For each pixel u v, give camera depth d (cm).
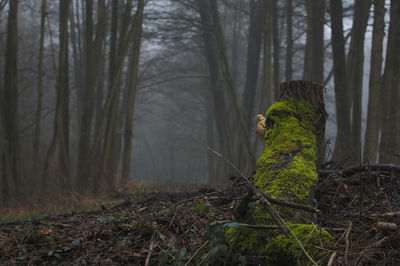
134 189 1011
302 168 296
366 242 253
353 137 1056
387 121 904
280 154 311
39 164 1620
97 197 988
